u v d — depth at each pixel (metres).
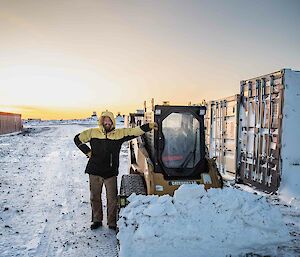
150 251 3.35
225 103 9.55
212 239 3.37
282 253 3.84
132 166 5.73
